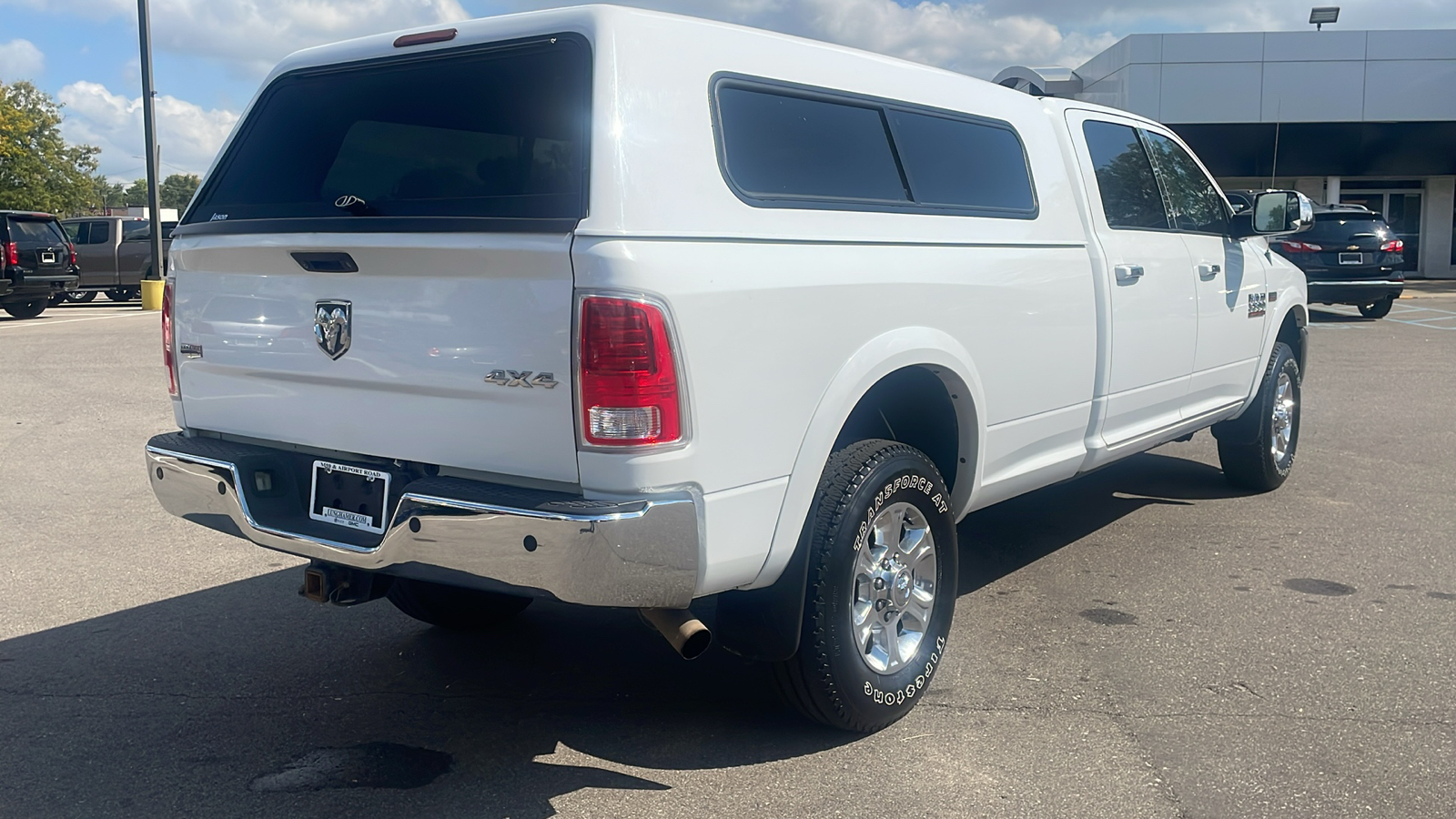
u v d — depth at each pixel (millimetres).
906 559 3670
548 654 4309
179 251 3672
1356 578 5105
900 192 3713
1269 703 3773
